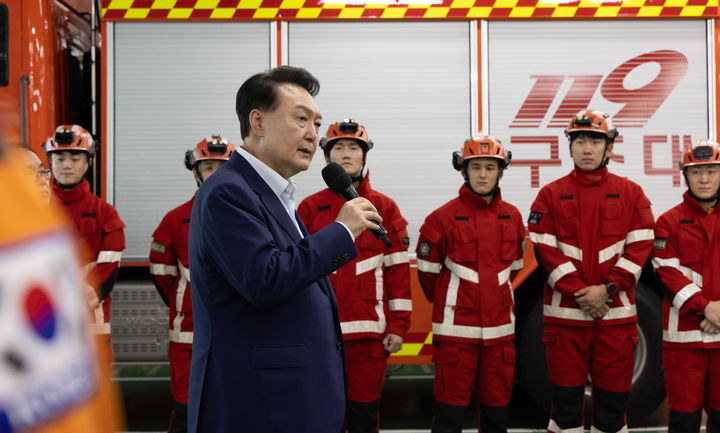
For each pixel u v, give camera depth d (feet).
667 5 13.14
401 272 10.57
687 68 13.16
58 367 1.20
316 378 5.31
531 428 12.82
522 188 13.15
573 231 10.81
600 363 10.60
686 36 13.19
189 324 10.99
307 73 5.84
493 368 10.42
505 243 10.65
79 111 13.66
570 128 10.93
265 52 13.26
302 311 5.35
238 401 5.12
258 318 5.20
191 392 5.41
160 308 12.97
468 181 10.87
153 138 13.21
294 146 5.64
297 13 13.19
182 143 13.23
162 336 12.95
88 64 13.82
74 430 1.21
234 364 5.15
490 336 10.32
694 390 10.07
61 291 1.23
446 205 11.02
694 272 10.36
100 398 1.30
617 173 13.14
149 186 13.19
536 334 12.67
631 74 13.17
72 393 1.22
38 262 1.19
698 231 10.42
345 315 10.18
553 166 13.15
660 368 12.66
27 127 12.30
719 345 9.92
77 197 11.28
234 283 5.03
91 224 11.23
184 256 11.15
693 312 10.14
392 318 10.48
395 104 13.28
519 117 13.20
